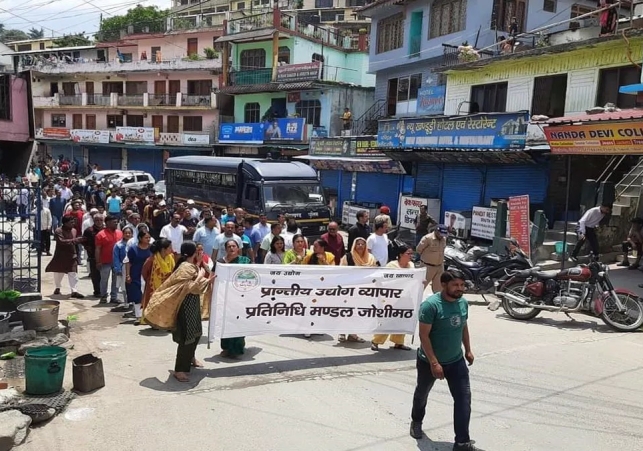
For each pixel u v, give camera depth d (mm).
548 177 16062
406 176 21938
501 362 7238
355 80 36312
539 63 17172
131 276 9125
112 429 5109
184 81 42219
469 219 17719
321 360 7281
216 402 5801
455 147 17188
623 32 14109
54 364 5785
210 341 6895
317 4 66688
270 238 10477
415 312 7570
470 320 9695
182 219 13539
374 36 27766
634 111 11438
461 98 20500
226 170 17625
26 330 7562
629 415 5645
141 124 44719
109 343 7781
